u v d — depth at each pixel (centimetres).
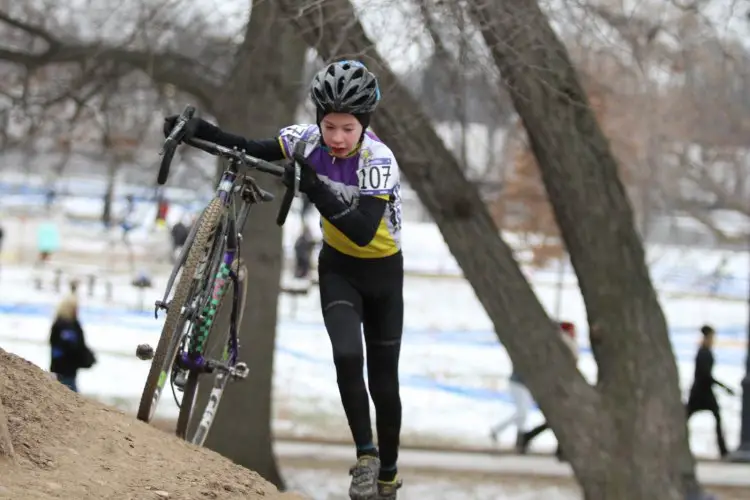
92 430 1182
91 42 3856
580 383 2612
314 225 11438
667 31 3384
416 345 6319
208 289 1310
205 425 1475
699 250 11681
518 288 2611
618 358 2616
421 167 2544
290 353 5778
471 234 2597
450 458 3891
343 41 2362
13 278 7594
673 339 6950
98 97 4166
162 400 4322
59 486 1007
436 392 5022
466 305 8200
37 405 1176
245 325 3566
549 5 2438
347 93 1139
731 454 4044
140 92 4394
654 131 5769
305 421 4425
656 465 2580
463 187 2580
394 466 1314
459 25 2286
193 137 1265
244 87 3475
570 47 3288
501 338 2616
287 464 3788
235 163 1270
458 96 3041
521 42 2378
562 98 2480
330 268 1265
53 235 8462
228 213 1323
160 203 8956
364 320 1293
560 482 3612
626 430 2581
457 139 4034
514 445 4112
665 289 9506
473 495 3394
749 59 4425
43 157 10788
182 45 3891
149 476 1117
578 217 2592
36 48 4441
